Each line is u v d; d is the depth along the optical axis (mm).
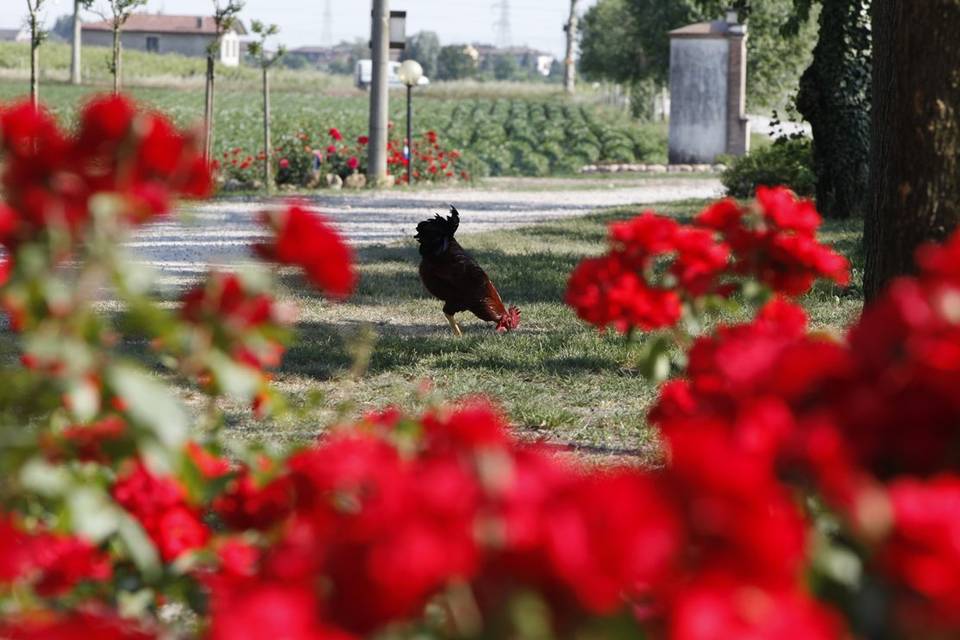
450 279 18156
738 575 3047
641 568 2984
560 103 124562
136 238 32156
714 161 69312
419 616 3307
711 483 3096
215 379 4625
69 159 4188
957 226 10656
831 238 30062
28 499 4707
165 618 6102
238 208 41375
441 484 3146
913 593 3285
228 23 47125
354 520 3326
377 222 37781
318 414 13414
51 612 4453
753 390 4211
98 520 4414
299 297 21609
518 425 13039
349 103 119125
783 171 43656
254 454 5262
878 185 11148
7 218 4156
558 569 3008
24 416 4453
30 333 4281
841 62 36500
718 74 68812
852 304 20250
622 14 102750
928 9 10492
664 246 6504
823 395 4137
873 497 3273
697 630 2896
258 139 74688
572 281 6574
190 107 105312
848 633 3402
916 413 3900
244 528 4895
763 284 6734
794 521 3207
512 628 3131
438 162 56875
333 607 3188
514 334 18312
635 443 12453
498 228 36219
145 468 4812
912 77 10641
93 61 148125
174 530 4812
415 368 15891
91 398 4156
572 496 3133
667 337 6949
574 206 44875
